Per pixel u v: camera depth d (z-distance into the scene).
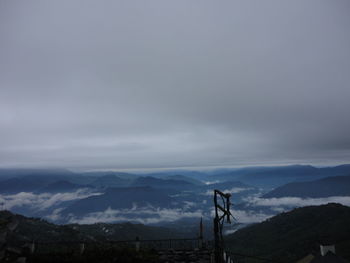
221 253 14.94
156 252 17.22
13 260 13.73
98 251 15.85
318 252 19.61
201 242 18.83
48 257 14.59
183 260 15.66
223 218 15.04
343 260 18.08
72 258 14.70
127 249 16.61
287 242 89.56
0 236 13.87
